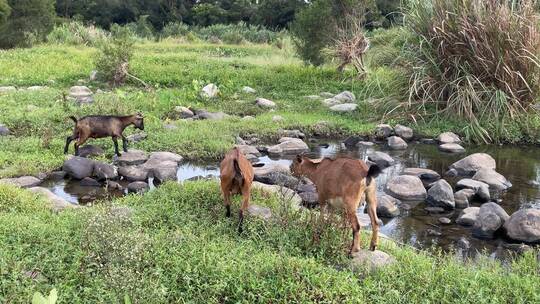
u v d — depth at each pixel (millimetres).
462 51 12758
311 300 4707
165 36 37719
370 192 5602
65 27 29047
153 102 13336
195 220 6406
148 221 6266
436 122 12633
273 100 15086
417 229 7277
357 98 15023
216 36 37344
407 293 4855
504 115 12164
